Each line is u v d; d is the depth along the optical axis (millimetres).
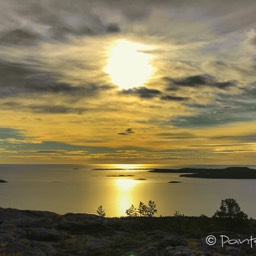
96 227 35469
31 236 29359
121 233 33844
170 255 20859
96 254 24219
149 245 23969
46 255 23125
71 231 34406
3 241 25578
